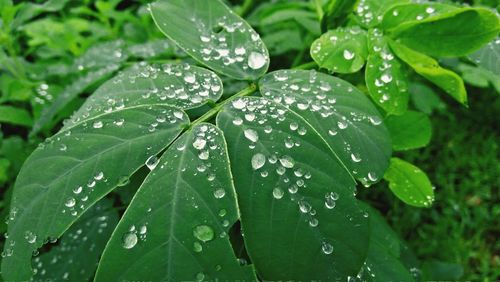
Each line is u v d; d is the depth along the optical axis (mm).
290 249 129
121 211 213
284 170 137
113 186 139
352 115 161
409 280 173
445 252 330
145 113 151
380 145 159
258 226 130
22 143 256
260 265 127
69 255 199
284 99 160
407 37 177
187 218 129
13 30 287
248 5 327
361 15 195
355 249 132
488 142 398
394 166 189
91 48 275
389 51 180
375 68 176
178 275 124
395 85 175
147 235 127
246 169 137
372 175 152
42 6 263
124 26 320
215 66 168
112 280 123
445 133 404
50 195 139
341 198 136
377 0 198
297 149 141
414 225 344
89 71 268
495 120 419
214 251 126
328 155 141
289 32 323
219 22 181
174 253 125
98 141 145
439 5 183
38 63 315
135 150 143
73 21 321
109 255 125
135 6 399
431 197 184
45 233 134
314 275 128
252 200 132
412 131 199
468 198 374
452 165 384
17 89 274
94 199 137
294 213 132
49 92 275
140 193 132
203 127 146
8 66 283
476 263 336
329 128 154
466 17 165
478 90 429
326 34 183
